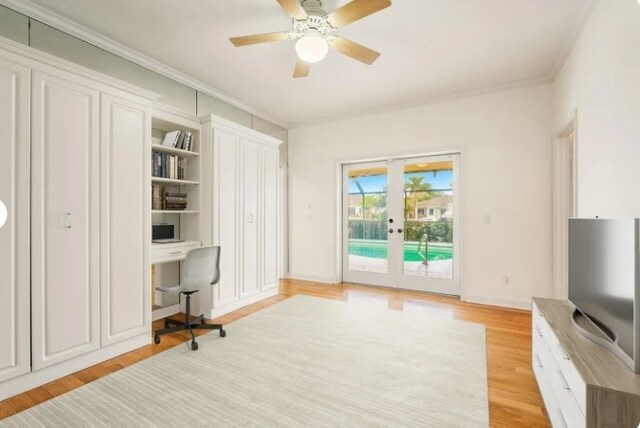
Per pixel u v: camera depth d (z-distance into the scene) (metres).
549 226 3.43
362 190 4.84
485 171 3.76
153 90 3.17
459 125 3.92
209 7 2.27
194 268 2.67
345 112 4.64
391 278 4.59
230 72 3.34
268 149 4.01
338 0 2.18
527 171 3.53
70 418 1.63
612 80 1.88
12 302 1.83
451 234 4.16
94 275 2.21
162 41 2.74
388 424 1.59
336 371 2.13
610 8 1.91
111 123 2.31
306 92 3.89
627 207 1.69
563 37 2.62
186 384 1.96
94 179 2.21
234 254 3.49
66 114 2.06
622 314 1.25
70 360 2.09
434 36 2.63
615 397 1.04
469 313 3.40
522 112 3.55
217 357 2.34
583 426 1.12
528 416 1.67
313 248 5.08
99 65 2.71
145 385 1.95
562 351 1.39
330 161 4.90
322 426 1.58
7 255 1.81
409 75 3.38
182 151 3.10
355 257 4.91
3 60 1.79
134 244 2.47
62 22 2.41
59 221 2.03
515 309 3.55
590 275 1.58
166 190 3.32
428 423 1.60
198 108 3.68
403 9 2.27
